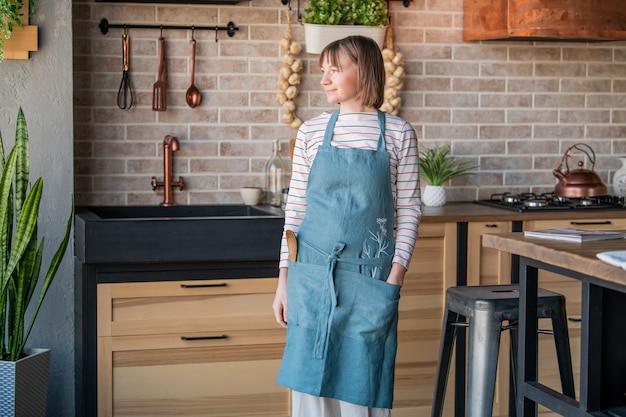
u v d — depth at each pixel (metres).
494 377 2.85
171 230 3.46
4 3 3.50
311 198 2.75
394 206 2.80
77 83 4.05
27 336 3.41
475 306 2.87
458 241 3.87
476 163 4.52
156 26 4.10
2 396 3.24
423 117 4.45
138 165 4.14
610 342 2.49
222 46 4.19
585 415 2.37
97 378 3.49
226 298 3.59
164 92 4.11
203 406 3.59
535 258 2.48
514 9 4.07
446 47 4.44
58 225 3.74
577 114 4.62
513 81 4.53
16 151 3.37
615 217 4.03
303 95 4.30
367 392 2.70
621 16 4.15
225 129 4.22
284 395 3.66
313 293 2.70
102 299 3.47
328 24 4.15
